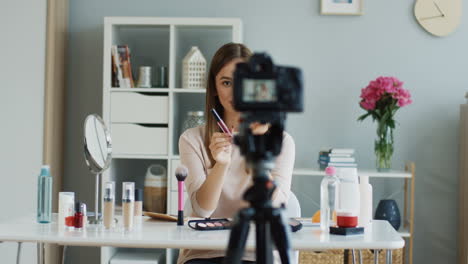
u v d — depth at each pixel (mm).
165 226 2164
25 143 3590
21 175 3561
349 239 1934
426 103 4105
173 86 3848
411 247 3701
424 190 4094
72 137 4188
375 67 4117
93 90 4191
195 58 3863
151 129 3848
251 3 4137
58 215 2260
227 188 2312
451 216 4090
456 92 4105
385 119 3795
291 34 4129
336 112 4117
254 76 1183
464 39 4102
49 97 3846
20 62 3512
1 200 3348
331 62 4121
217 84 2287
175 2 4152
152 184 3859
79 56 4191
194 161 2355
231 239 1211
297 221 2141
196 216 2342
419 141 4105
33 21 3656
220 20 3828
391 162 4109
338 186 2096
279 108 1187
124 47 3885
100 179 4137
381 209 3787
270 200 1233
